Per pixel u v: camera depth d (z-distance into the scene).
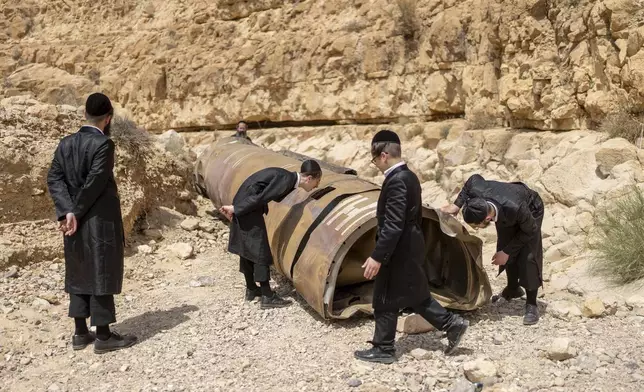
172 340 5.50
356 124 13.89
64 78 19.59
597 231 7.00
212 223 9.55
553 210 7.97
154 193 9.52
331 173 7.16
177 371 4.87
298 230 6.14
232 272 7.57
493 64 10.88
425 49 12.52
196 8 17.33
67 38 20.52
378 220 4.79
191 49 17.23
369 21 13.66
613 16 8.14
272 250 6.57
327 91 14.30
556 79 9.23
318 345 5.27
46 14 21.59
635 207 6.64
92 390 4.66
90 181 5.15
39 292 6.59
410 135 12.42
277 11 15.67
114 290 5.31
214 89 16.45
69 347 5.49
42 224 7.68
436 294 6.10
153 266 7.73
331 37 14.23
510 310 5.95
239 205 6.08
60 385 4.77
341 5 14.45
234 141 10.71
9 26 21.67
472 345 5.11
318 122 14.84
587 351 4.77
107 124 5.56
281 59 15.13
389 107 13.12
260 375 4.71
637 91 7.85
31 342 5.55
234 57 16.08
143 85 18.03
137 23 19.28
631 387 4.18
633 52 7.95
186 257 8.04
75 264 5.30
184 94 17.17
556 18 9.33
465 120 11.52
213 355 5.14
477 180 5.67
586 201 7.53
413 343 5.20
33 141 8.24
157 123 17.78
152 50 18.27
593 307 5.51
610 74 8.35
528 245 5.50
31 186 7.71
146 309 6.36
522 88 9.80
